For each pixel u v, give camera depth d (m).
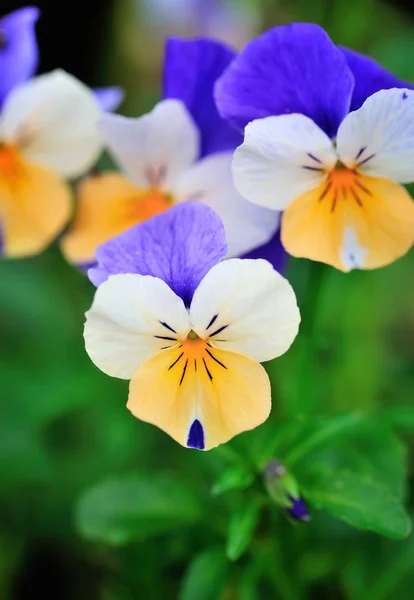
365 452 0.27
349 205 0.23
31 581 0.36
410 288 0.40
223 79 0.23
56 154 0.26
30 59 0.26
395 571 0.29
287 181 0.22
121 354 0.22
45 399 0.33
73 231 0.26
